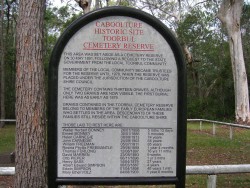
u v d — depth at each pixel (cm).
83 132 378
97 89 380
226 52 3953
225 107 3775
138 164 382
